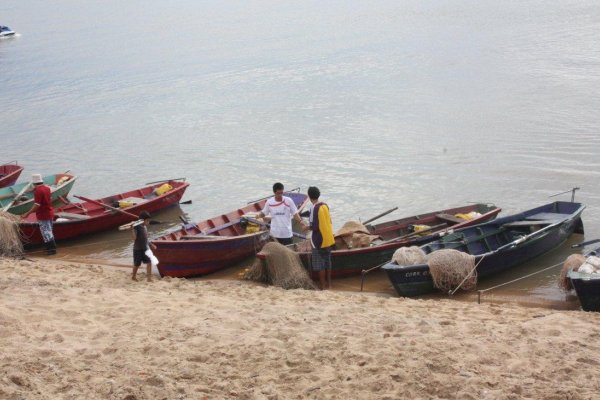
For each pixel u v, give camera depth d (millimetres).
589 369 8586
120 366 8477
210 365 8656
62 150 33125
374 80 44875
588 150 27531
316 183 25797
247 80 48031
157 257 16109
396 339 9492
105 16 103188
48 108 43062
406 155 28641
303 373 8414
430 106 36969
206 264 16781
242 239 17297
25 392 7434
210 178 27297
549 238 17328
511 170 25891
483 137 30438
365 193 24391
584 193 23203
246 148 31406
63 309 10969
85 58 62188
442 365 8484
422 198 23625
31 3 134000
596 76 40844
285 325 10273
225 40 69000
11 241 18078
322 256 15375
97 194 26219
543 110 34156
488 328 10320
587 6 71750
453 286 15016
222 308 11438
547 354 9070
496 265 16016
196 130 35469
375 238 17516
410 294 14898
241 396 7703
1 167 26922
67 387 7715
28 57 64500
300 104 39750
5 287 12438
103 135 35656
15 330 9766
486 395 7699
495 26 64375
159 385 7887
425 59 50750
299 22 80562
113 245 20031
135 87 48062
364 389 7922
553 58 47125
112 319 10656
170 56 60625
